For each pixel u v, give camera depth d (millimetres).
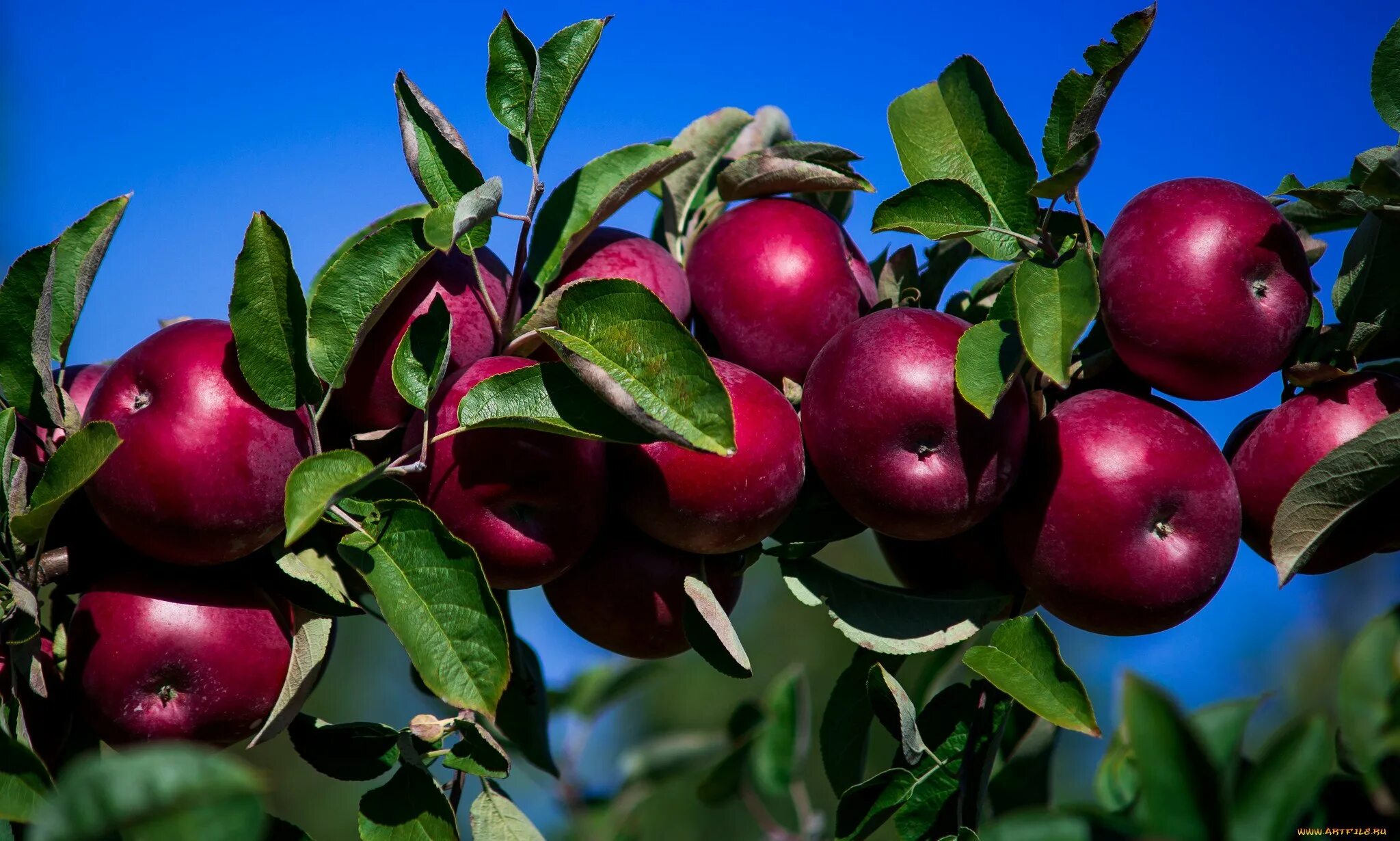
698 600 816
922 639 832
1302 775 703
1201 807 688
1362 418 825
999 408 799
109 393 792
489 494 787
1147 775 692
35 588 791
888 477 806
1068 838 709
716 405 752
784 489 811
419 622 765
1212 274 804
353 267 796
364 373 813
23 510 795
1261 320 808
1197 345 808
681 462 801
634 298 769
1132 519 810
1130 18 809
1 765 723
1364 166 828
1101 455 812
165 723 800
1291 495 810
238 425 781
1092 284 789
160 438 774
